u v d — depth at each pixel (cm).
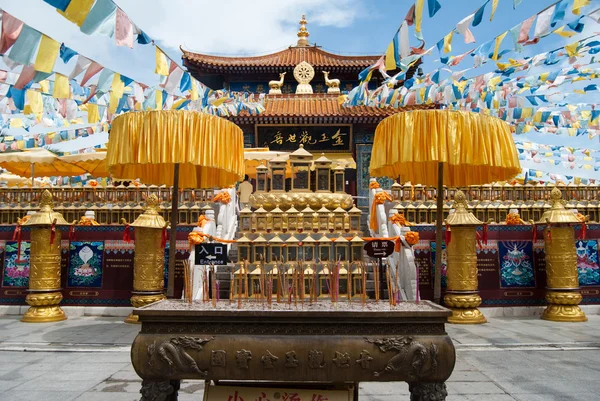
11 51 580
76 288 1253
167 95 927
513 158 541
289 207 1171
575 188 1508
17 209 1452
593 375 691
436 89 945
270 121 2502
